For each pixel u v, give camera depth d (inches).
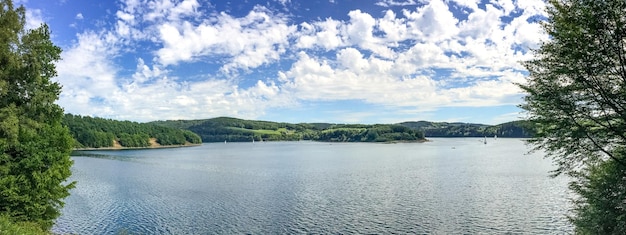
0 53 874.1
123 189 2386.8
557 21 707.4
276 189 2383.1
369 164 4101.9
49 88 1100.5
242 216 1681.8
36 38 1002.7
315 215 1686.8
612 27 656.4
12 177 988.6
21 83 998.4
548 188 2260.1
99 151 7027.6
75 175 3117.6
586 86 717.9
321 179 2861.7
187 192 2278.5
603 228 768.3
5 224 822.5
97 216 1686.8
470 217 1617.9
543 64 753.0
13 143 956.0
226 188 2431.1
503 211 1708.9
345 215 1679.4
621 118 697.6
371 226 1509.6
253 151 7352.4
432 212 1711.4
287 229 1485.0
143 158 5196.9
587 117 740.7
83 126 7795.3
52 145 1113.4
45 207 1069.8
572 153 783.7
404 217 1633.9
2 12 892.6
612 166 767.1
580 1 683.4
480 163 3986.2
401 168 3602.4
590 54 678.5
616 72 698.8
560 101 740.0
